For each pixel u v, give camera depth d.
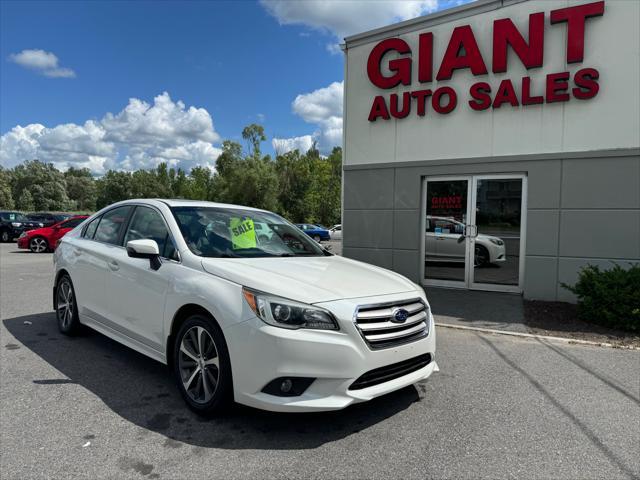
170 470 2.71
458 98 8.92
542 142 8.13
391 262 9.79
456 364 4.85
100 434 3.13
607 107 7.61
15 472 2.65
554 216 8.01
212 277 3.47
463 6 8.74
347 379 3.02
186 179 99.19
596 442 3.17
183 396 3.54
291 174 62.12
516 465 2.86
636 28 7.38
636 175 7.43
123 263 4.34
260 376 3.00
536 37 8.04
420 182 9.43
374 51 9.73
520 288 8.57
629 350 5.41
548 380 4.39
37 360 4.61
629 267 7.52
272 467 2.77
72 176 126.69
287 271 3.60
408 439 3.16
